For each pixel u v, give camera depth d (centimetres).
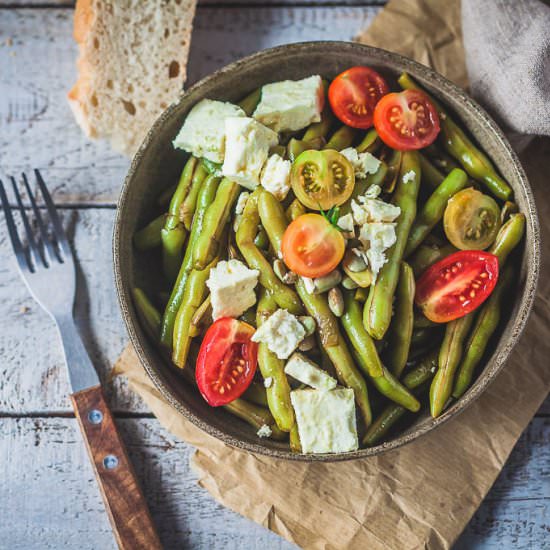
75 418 58
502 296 52
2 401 58
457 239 51
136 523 55
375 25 59
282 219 50
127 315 50
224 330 50
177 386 52
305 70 53
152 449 58
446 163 53
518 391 56
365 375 51
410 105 51
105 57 56
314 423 50
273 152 51
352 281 50
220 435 49
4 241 59
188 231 52
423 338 52
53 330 59
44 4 60
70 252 58
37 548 57
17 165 60
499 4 54
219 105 52
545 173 58
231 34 60
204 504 57
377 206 50
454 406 50
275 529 56
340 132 53
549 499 57
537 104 53
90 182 59
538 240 50
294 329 50
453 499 56
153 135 51
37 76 60
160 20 57
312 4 60
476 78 56
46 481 58
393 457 56
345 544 56
